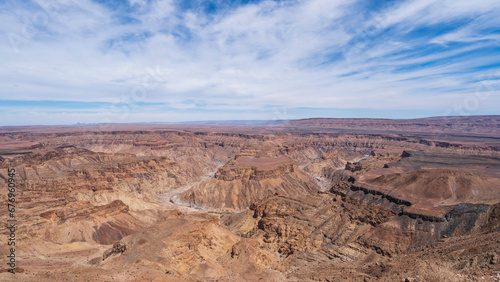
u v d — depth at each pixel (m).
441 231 79.44
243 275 71.50
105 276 48.12
